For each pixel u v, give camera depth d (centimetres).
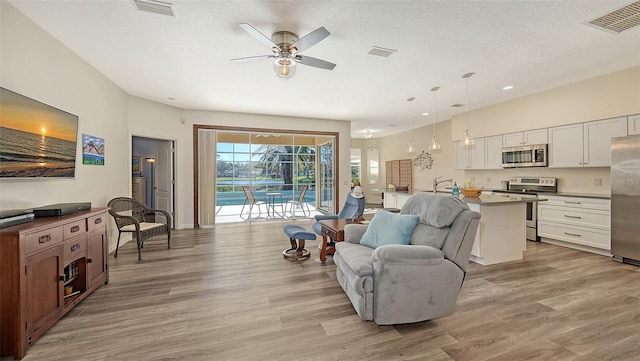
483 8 228
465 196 404
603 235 377
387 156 959
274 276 308
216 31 264
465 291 269
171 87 429
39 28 250
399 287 201
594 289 271
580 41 287
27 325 176
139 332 199
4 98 201
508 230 359
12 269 169
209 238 482
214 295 260
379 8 227
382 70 364
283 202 720
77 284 244
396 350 179
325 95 478
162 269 329
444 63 342
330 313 228
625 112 369
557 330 202
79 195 315
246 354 176
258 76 384
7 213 186
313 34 225
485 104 548
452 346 183
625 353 175
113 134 404
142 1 217
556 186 467
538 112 469
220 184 669
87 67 333
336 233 306
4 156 201
